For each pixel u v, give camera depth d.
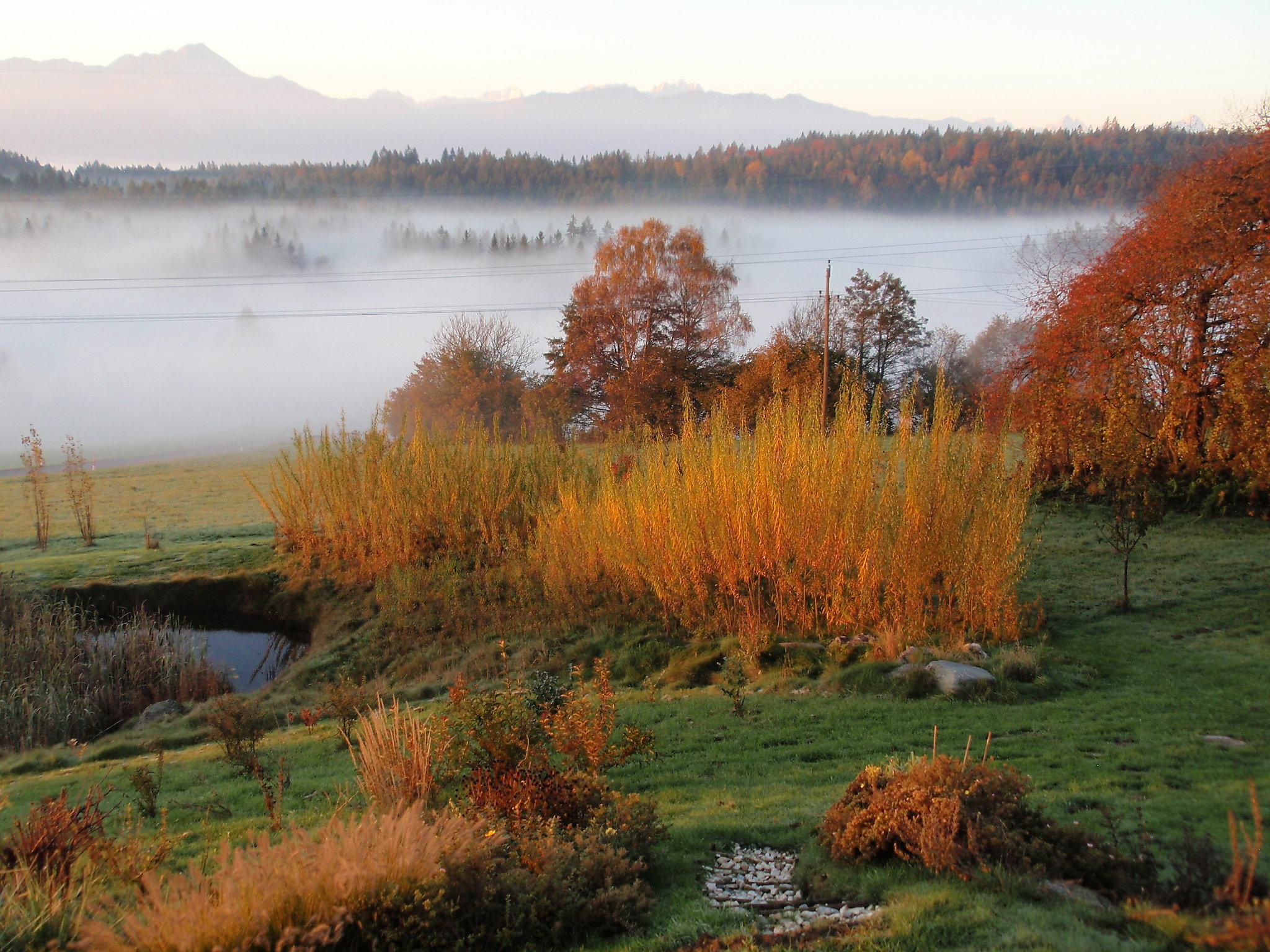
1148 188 33.59
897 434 18.39
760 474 19.34
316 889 5.90
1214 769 9.73
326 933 5.54
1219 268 26.41
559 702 13.54
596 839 7.51
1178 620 17.84
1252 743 10.75
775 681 16.61
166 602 27.98
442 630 23.83
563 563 23.38
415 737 9.59
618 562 21.94
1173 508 27.08
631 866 7.14
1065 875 6.41
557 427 50.69
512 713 9.61
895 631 17.41
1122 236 29.86
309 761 14.38
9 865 7.60
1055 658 15.83
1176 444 27.41
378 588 26.42
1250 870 5.38
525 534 27.02
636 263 60.72
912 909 5.85
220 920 5.52
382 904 5.89
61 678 21.69
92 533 35.50
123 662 23.05
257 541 33.12
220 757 15.10
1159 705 12.87
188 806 11.96
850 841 7.34
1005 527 17.61
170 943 5.44
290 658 25.89
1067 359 29.08
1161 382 28.03
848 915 6.27
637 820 8.13
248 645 26.81
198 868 7.85
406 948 5.75
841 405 19.38
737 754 12.52
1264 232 25.22
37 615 25.03
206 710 19.53
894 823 7.08
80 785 14.34
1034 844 6.53
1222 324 26.66
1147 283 27.48
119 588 27.91
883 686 15.38
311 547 29.67
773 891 7.16
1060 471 29.92
